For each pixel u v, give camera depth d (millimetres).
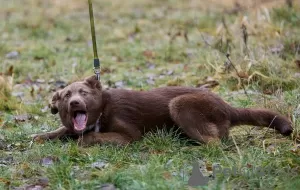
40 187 9117
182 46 19281
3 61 18047
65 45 20828
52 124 12281
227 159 9680
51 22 24719
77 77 15922
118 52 19359
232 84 14500
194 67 16453
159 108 10992
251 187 8914
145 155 10258
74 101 10352
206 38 19438
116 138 10719
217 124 10797
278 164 9625
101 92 10883
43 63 17875
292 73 14617
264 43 16453
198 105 10805
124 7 28922
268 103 12336
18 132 11836
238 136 11258
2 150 10945
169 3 29188
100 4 30016
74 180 9133
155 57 18438
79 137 10891
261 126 11141
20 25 24281
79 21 25328
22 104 13781
